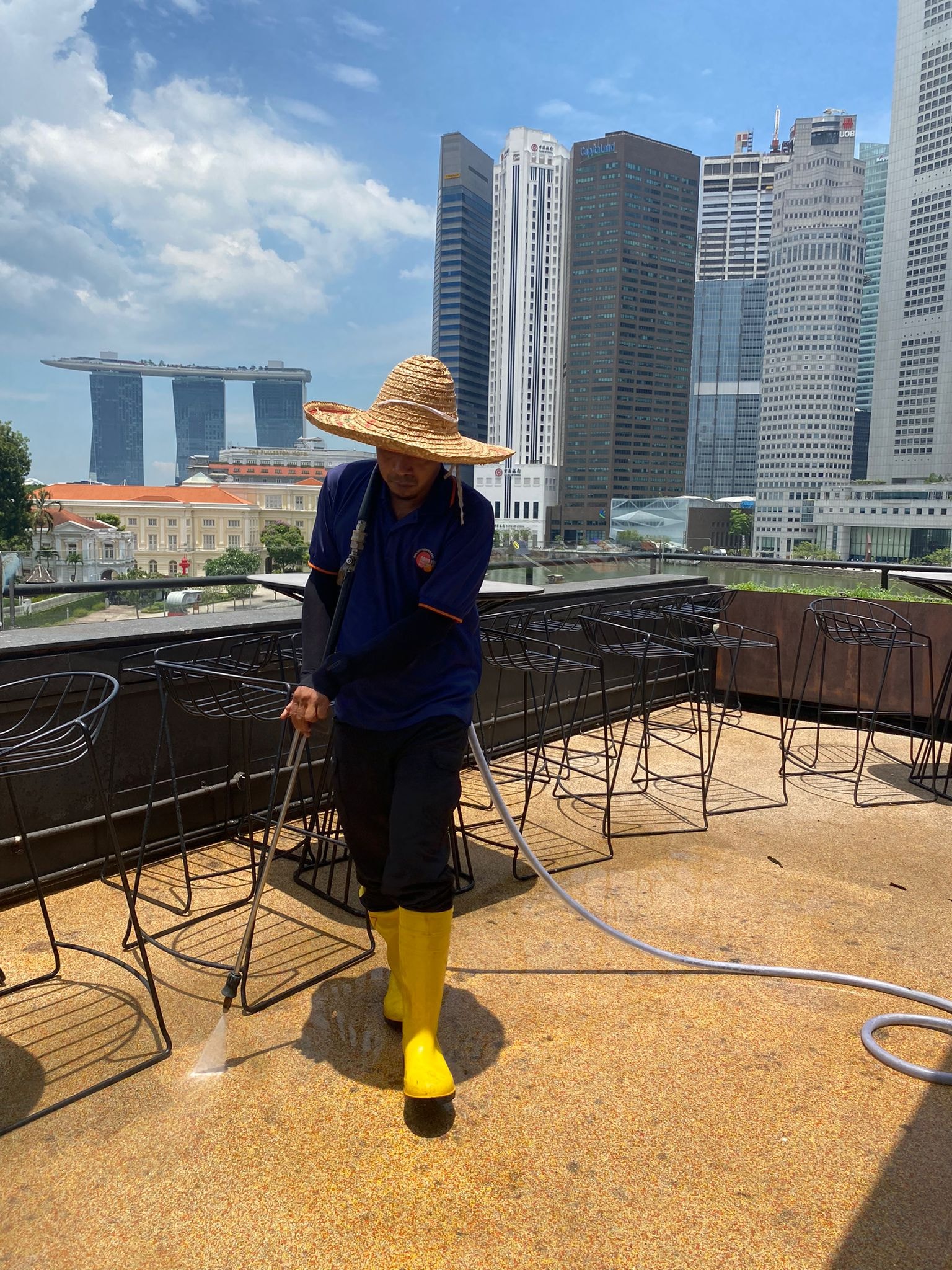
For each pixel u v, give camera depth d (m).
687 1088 2.01
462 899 3.06
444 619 1.86
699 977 2.54
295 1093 1.95
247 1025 2.22
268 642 3.42
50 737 2.38
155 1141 1.79
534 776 3.89
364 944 2.69
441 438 1.85
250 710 2.80
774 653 6.14
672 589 6.12
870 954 2.73
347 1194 1.65
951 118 181.75
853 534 151.75
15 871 2.88
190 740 3.38
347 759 2.02
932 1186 1.71
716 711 6.29
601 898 3.11
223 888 3.08
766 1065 2.11
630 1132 1.85
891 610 5.31
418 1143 1.80
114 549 37.47
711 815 4.08
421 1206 1.63
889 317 196.50
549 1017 2.30
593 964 2.60
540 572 5.78
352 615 1.99
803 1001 2.42
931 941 2.83
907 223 191.75
